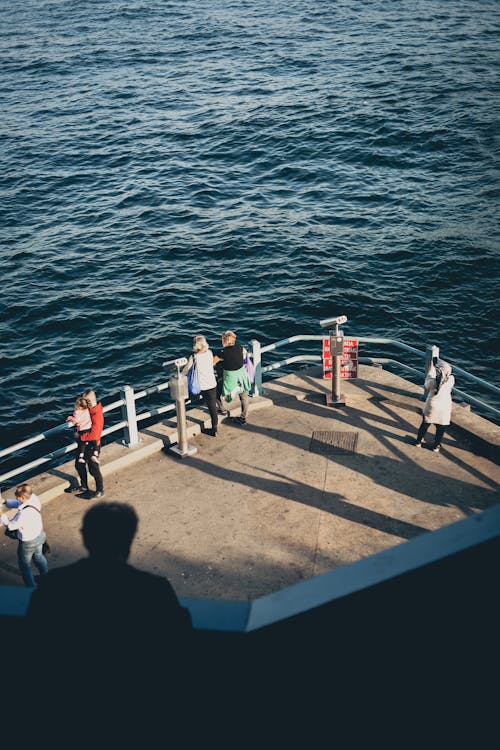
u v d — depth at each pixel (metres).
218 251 28.67
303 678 1.90
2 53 67.12
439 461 10.28
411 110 45.22
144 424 19.25
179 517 9.27
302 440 10.91
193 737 1.88
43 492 9.67
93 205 33.72
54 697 1.88
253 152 39.66
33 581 8.28
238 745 1.85
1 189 36.06
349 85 51.31
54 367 21.97
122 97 51.47
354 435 10.98
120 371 21.73
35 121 47.03
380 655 1.86
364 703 1.83
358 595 1.88
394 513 9.20
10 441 18.83
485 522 1.87
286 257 28.06
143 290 26.05
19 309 24.98
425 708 1.78
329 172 36.62
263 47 64.31
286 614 1.95
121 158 39.69
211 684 1.90
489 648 1.77
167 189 35.16
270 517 9.20
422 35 66.06
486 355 22.28
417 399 11.78
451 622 1.80
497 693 1.74
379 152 38.94
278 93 50.19
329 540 8.74
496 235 29.36
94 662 1.86
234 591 7.98
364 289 25.80
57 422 19.55
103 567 1.95
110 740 1.87
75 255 28.78
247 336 23.41
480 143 39.56
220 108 47.44
